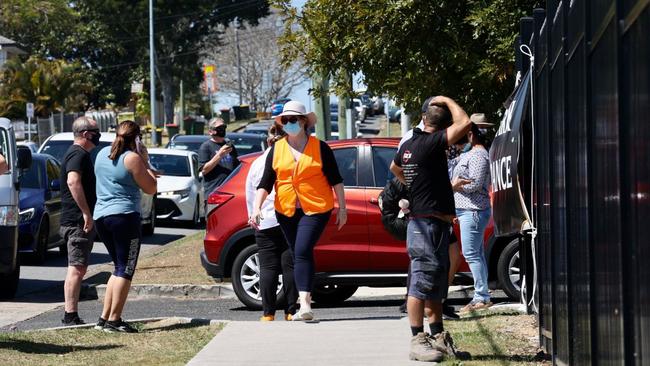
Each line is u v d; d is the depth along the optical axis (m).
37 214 28.80
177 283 23.02
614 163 8.19
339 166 19.95
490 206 18.16
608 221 8.60
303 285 16.55
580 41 10.05
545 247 13.63
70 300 17.16
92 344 15.13
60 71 99.44
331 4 23.94
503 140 15.66
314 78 29.97
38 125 82.50
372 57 23.92
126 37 124.88
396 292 23.22
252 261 20.17
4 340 15.06
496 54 22.45
